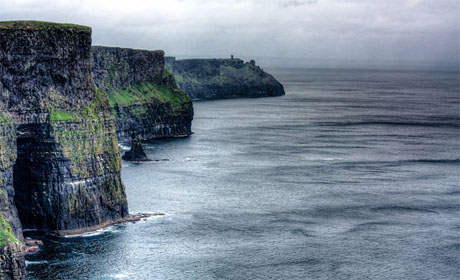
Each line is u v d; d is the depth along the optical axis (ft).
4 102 398.21
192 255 398.01
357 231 458.91
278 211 506.48
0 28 390.42
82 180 422.82
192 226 456.86
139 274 364.17
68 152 412.77
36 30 404.36
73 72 426.92
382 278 371.56
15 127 403.54
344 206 527.81
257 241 430.61
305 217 491.31
